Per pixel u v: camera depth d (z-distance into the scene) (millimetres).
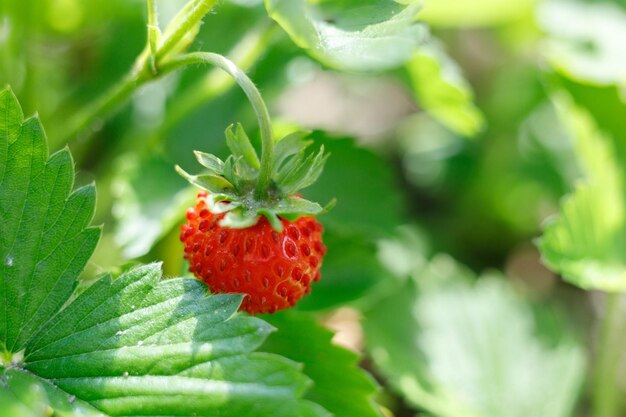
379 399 199
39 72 203
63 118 202
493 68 268
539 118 249
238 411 124
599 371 187
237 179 134
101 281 131
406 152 254
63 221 133
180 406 125
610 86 190
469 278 202
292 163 134
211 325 129
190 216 139
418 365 188
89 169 202
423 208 245
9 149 133
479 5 206
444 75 175
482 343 194
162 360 127
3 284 131
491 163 245
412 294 197
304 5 124
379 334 190
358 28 133
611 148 186
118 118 202
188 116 192
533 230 241
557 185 238
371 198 180
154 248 174
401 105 276
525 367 191
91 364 128
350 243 184
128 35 204
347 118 269
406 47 135
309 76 192
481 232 243
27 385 126
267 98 191
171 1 204
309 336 153
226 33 197
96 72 206
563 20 207
